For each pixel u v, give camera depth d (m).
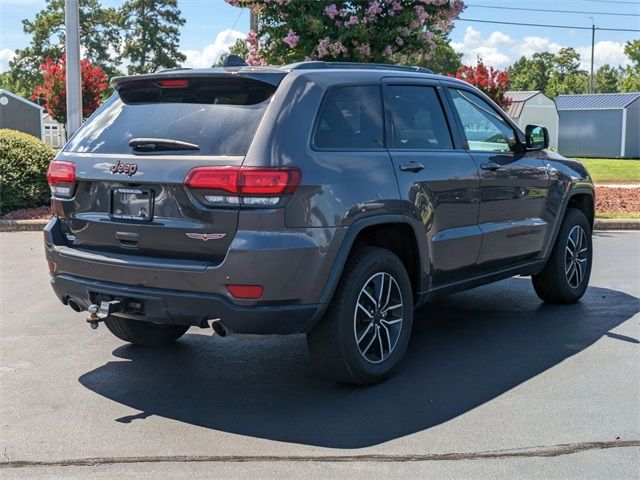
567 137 47.16
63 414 4.42
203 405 4.55
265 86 4.45
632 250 10.12
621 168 29.50
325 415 4.36
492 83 18.53
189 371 5.21
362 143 4.74
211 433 4.12
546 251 6.51
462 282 5.62
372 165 4.68
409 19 10.38
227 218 4.15
